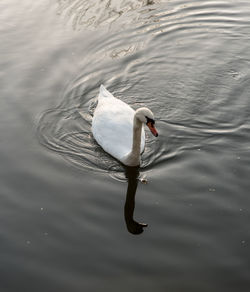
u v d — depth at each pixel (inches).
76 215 402.3
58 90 581.6
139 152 460.4
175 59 652.1
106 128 501.4
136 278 346.6
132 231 384.2
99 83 602.9
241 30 709.3
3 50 647.8
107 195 425.1
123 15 741.3
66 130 520.7
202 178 438.9
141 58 653.9
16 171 453.1
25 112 540.1
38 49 651.5
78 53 649.0
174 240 375.2
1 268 356.2
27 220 398.3
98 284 343.0
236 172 443.2
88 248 371.2
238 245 367.9
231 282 340.5
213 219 392.2
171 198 416.8
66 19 721.6
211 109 551.8
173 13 753.0
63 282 344.8
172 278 345.7
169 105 565.9
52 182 440.1
